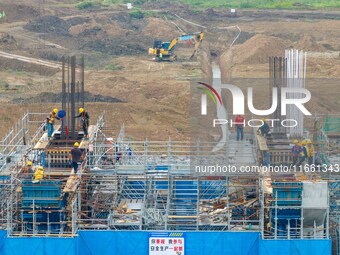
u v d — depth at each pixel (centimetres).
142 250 7031
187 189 7662
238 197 7506
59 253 6944
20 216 7275
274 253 6894
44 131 9088
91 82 15725
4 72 16862
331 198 7469
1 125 12900
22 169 7606
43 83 15875
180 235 7025
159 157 8556
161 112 13625
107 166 7644
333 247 7344
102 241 7031
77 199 7288
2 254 7019
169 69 17350
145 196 7556
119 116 13250
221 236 7006
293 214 7088
